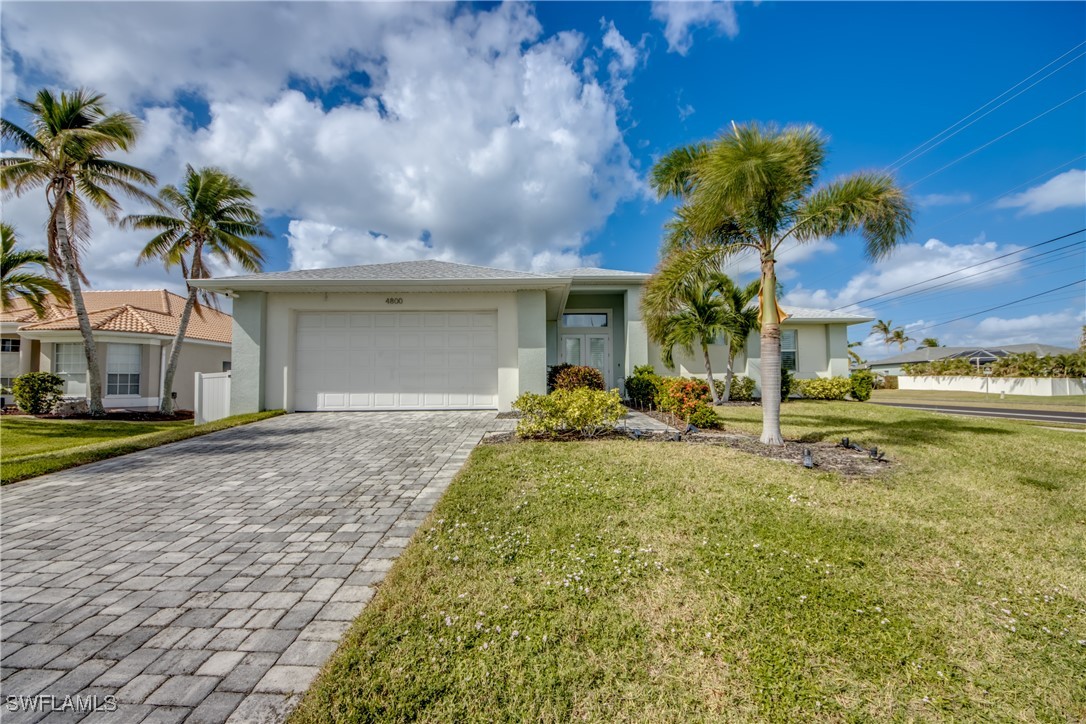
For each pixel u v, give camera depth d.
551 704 1.88
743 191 6.37
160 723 1.77
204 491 4.86
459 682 1.99
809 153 6.91
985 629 2.43
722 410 12.38
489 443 7.11
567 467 5.52
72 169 13.23
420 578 2.89
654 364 15.29
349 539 3.61
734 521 3.86
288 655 2.20
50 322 17.05
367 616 2.48
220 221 15.96
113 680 2.02
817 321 16.48
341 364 10.68
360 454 6.46
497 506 4.18
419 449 6.77
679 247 8.08
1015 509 4.40
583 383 10.63
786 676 2.05
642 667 2.10
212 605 2.65
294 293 10.62
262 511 4.25
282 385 10.51
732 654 2.19
